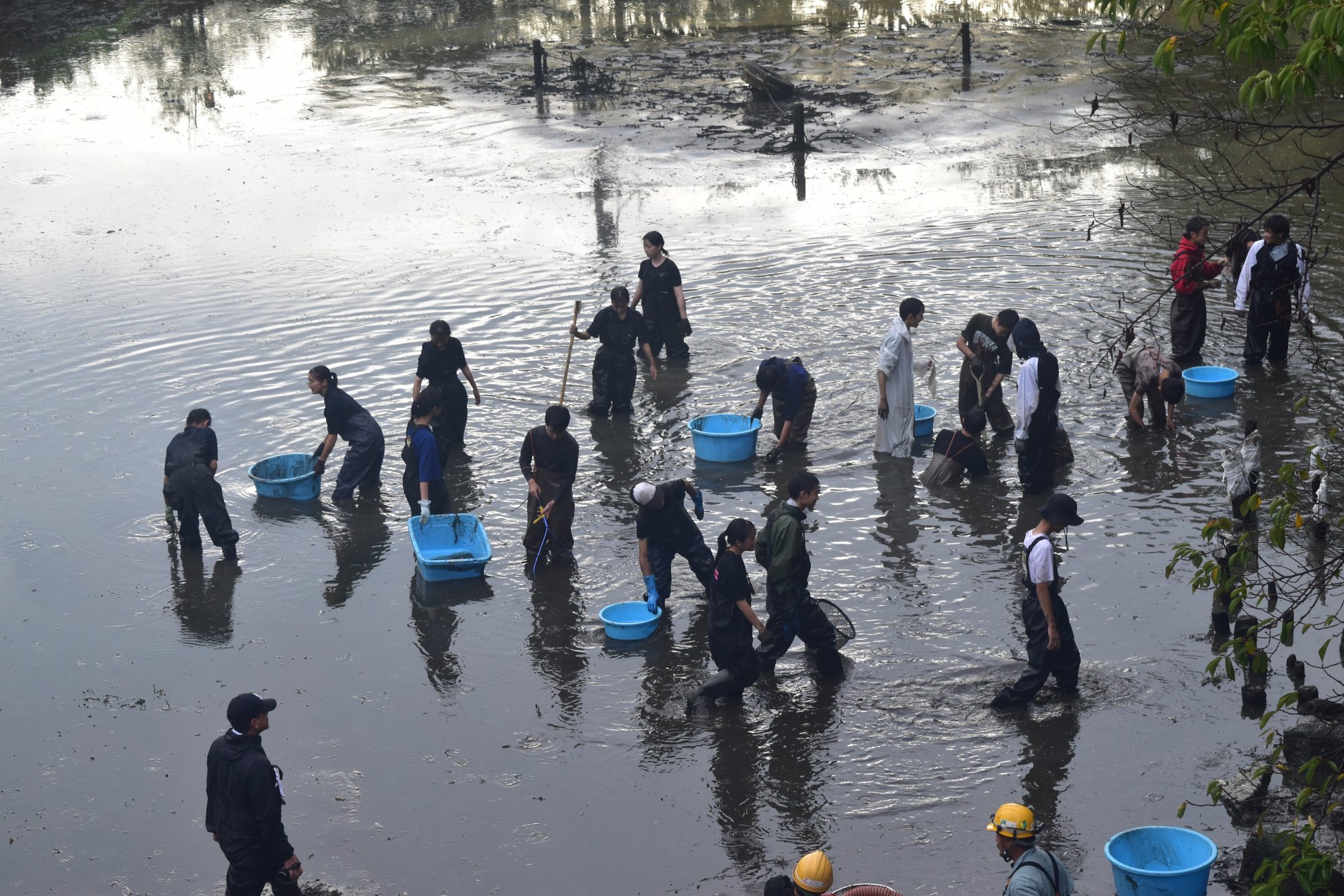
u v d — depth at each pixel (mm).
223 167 27984
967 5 44406
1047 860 6207
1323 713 8078
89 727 9219
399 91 35688
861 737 8820
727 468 13562
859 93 33062
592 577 11383
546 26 45125
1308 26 5574
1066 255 19750
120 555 11906
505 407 15273
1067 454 13031
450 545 11906
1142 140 26609
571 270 20250
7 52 42625
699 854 7699
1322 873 5301
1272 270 14805
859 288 18875
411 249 21688
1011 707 9023
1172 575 10695
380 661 10031
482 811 8180
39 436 14492
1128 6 6641
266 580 11430
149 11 49312
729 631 9094
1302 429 13453
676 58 38719
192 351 17109
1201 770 8211
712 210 23609
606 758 8719
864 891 6641
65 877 7703
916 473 13234
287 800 8328
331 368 16391
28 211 24812
